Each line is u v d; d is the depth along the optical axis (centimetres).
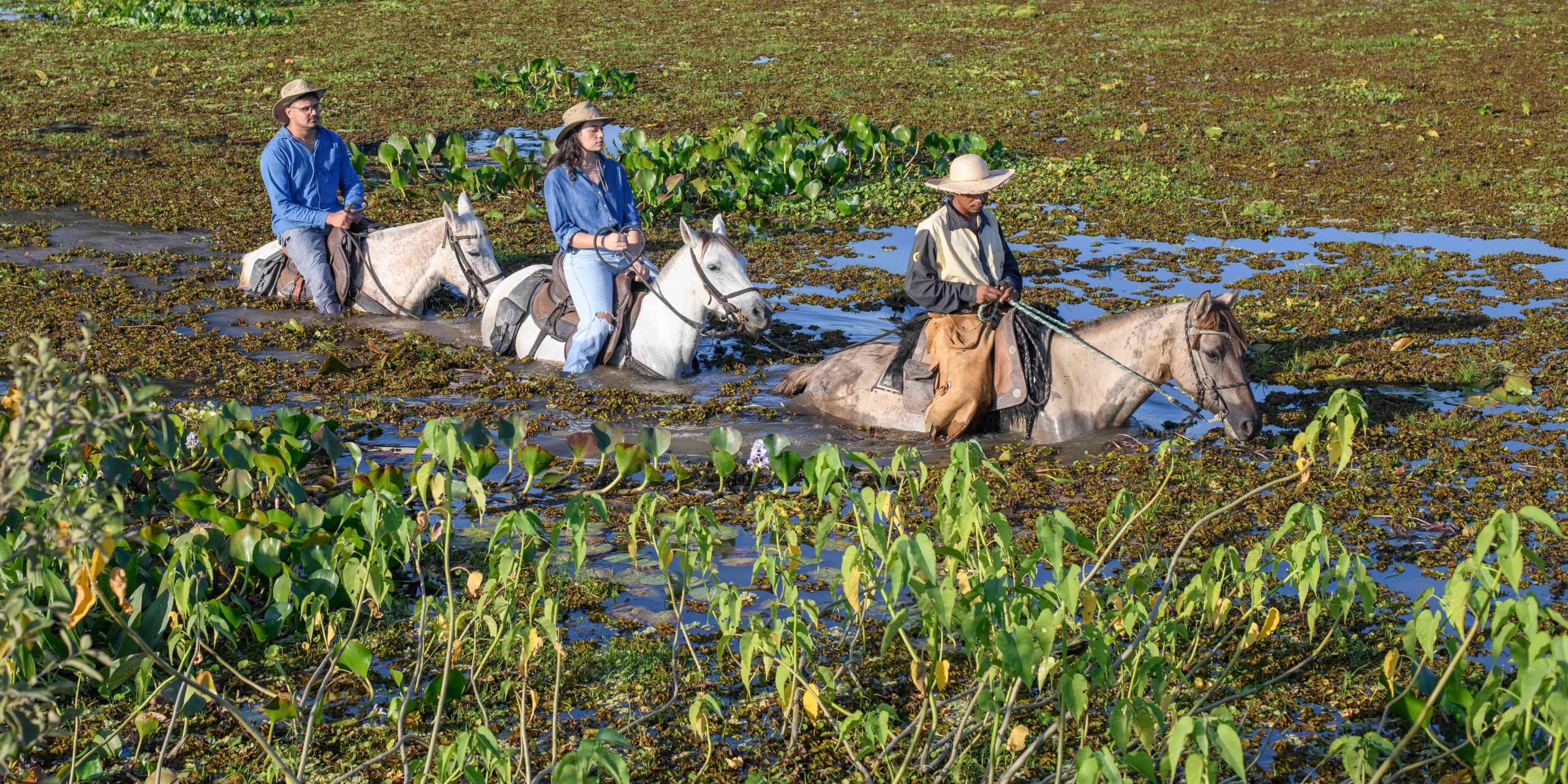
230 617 505
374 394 815
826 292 1080
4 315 947
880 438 747
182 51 2391
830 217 1348
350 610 538
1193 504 656
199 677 456
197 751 447
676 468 677
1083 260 1173
